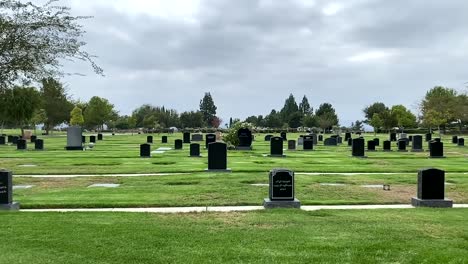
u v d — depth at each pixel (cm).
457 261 823
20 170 2466
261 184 1858
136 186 1823
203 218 1190
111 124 12900
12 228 1045
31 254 848
